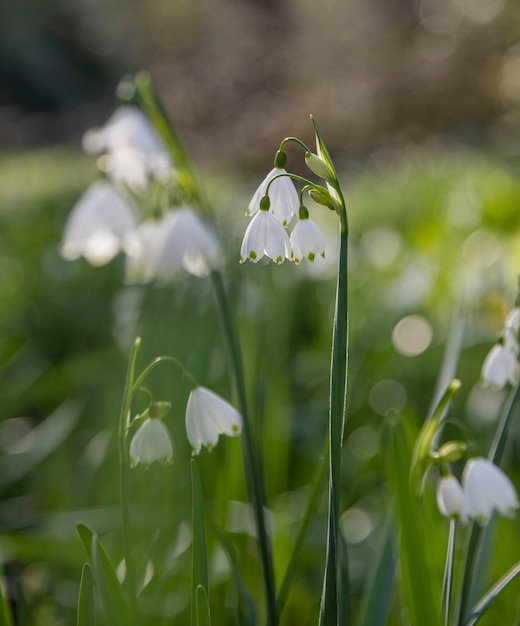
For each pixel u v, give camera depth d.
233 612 1.05
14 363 1.92
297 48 7.33
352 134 6.89
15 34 10.90
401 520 0.87
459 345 1.03
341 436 0.80
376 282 2.28
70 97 10.88
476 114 6.76
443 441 1.39
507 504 0.88
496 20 6.73
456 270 1.99
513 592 1.04
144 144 1.05
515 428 1.31
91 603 0.82
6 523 1.30
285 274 1.80
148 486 1.12
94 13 10.42
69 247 1.06
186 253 0.98
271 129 6.88
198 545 0.81
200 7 8.00
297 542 0.91
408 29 7.09
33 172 4.58
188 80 7.50
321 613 0.81
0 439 1.66
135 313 1.50
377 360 1.84
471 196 2.62
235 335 0.96
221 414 0.86
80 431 1.56
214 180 4.07
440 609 0.89
